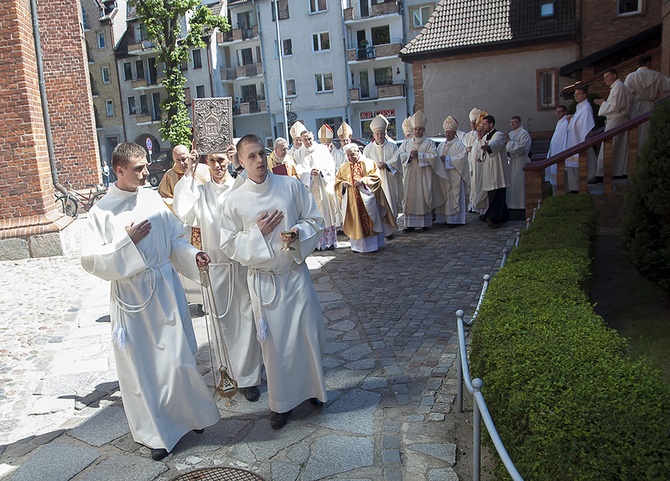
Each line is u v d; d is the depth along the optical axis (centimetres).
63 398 493
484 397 311
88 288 879
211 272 488
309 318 418
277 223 409
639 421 228
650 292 631
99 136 5362
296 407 448
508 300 396
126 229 378
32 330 685
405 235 1122
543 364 286
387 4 4241
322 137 1195
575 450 220
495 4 2522
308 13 4406
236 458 382
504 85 2466
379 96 4353
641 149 536
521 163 1260
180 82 3133
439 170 1125
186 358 391
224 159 514
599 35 2344
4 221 1138
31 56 1159
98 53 5206
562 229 622
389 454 373
